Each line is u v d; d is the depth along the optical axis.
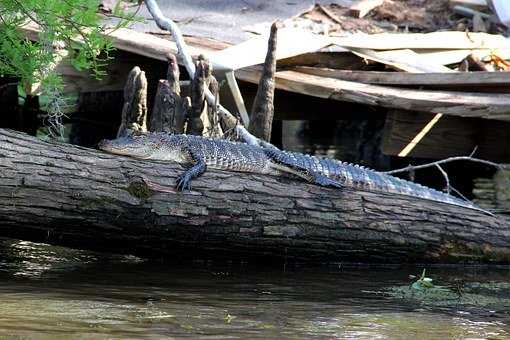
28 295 9.83
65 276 10.98
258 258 12.02
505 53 18.86
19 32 14.26
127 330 8.55
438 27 21.06
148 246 11.47
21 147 10.62
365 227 11.83
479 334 9.23
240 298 10.34
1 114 19.95
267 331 8.87
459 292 11.10
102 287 10.48
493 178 16.11
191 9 19.69
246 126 15.28
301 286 11.17
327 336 8.81
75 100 21.48
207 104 13.56
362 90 15.91
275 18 19.70
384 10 21.20
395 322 9.59
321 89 16.02
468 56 18.22
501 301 10.88
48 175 10.56
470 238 12.32
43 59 13.56
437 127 16.34
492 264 12.62
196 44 17.08
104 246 11.40
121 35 16.58
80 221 10.80
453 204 12.52
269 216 11.45
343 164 12.64
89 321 8.82
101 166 10.87
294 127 26.27
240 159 12.05
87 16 12.88
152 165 11.18
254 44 16.31
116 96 21.88
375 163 22.69
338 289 11.12
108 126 21.64
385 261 12.34
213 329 8.80
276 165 12.25
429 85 16.28
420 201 12.27
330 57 17.45
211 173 11.42
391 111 16.22
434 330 9.32
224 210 11.27
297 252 11.86
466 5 21.59
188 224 11.17
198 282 11.06
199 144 11.85
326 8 20.92
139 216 10.95
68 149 10.88
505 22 20.56
